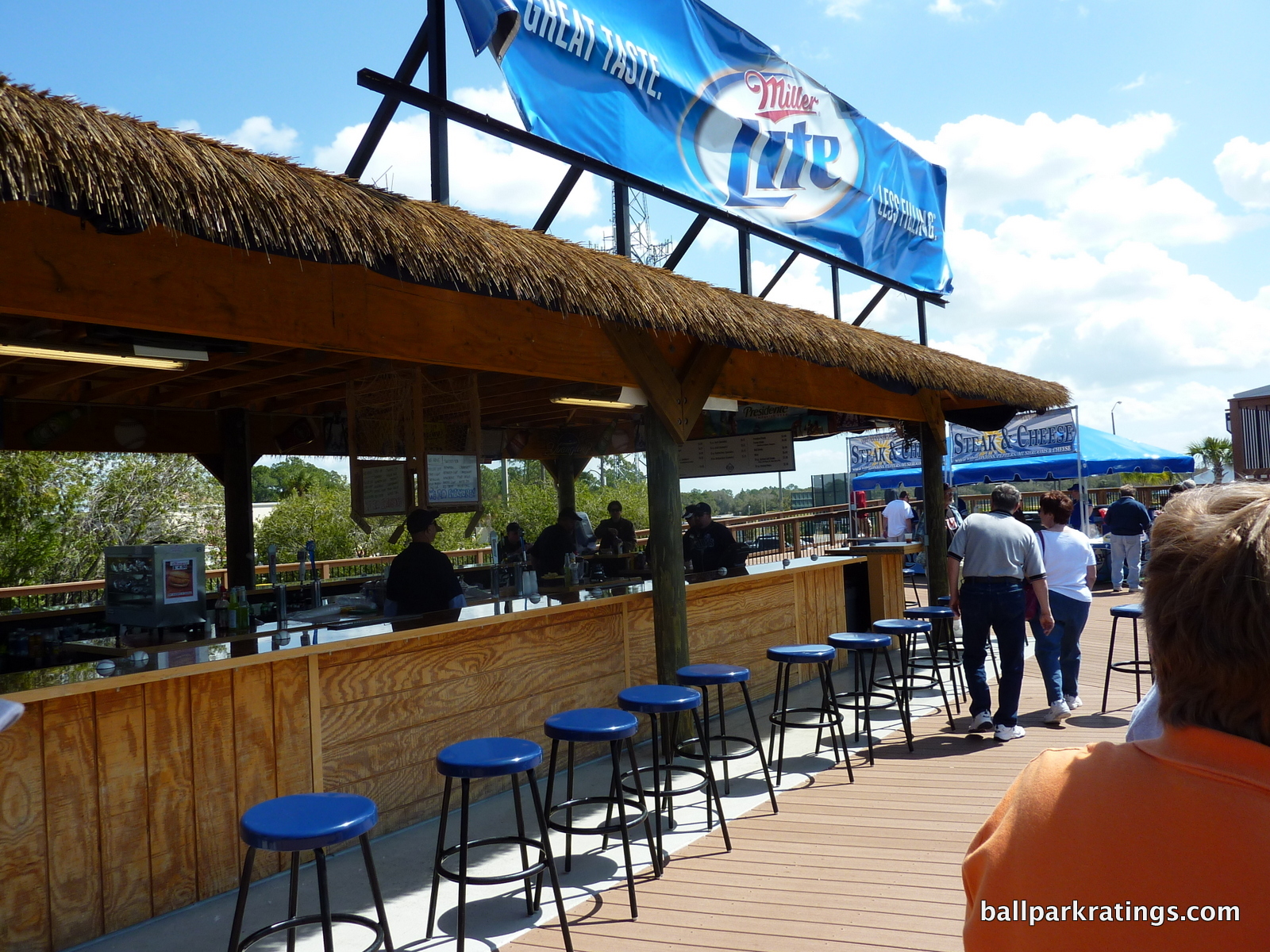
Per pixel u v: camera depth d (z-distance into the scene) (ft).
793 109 26.30
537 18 18.38
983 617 19.04
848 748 19.02
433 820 15.17
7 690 10.10
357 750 14.15
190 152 9.37
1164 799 2.92
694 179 22.41
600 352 16.94
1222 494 3.35
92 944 10.79
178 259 10.41
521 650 17.28
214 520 51.98
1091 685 24.61
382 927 8.61
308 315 11.79
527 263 12.84
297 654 12.90
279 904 11.89
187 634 15.60
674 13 22.34
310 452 30.19
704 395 19.30
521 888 12.19
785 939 10.34
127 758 11.35
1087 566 21.12
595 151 19.40
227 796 12.39
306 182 10.62
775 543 44.09
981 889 3.29
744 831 14.14
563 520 34.50
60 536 42.86
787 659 16.60
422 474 18.98
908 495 62.03
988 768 16.97
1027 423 52.01
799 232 26.21
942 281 34.09
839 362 19.72
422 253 11.32
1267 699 2.91
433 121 15.75
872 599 31.09
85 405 24.63
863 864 12.50
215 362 18.84
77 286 9.48
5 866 10.14
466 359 14.06
